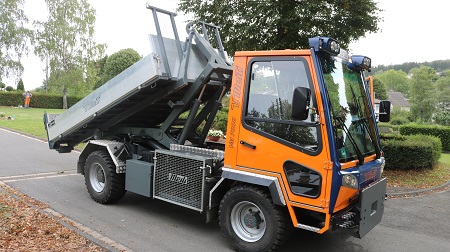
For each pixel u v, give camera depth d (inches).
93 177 254.2
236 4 419.5
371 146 187.0
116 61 1887.3
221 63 220.1
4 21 1438.2
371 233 215.6
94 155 249.4
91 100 247.8
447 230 226.4
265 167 168.2
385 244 198.7
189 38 216.4
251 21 406.6
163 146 238.7
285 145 162.2
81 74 1555.1
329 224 154.2
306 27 385.7
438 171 408.8
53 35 1534.2
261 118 169.8
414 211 264.7
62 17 1545.3
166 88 221.1
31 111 1186.6
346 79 178.1
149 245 181.8
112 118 259.3
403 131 817.5
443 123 1396.4
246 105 174.6
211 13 439.5
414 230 224.1
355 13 386.3
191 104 230.1
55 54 1536.7
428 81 1803.6
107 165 240.1
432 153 402.9
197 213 236.7
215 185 186.7
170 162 206.4
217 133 257.4
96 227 203.2
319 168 154.0
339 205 157.8
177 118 233.5
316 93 154.3
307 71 157.0
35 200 245.8
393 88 3316.9
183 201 199.5
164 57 209.0
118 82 225.0
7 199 228.4
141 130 246.7
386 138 443.5
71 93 1612.9
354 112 176.4
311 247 189.6
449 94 1781.5
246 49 428.1
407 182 345.7
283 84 164.4
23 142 526.0
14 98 1437.0
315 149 155.0
